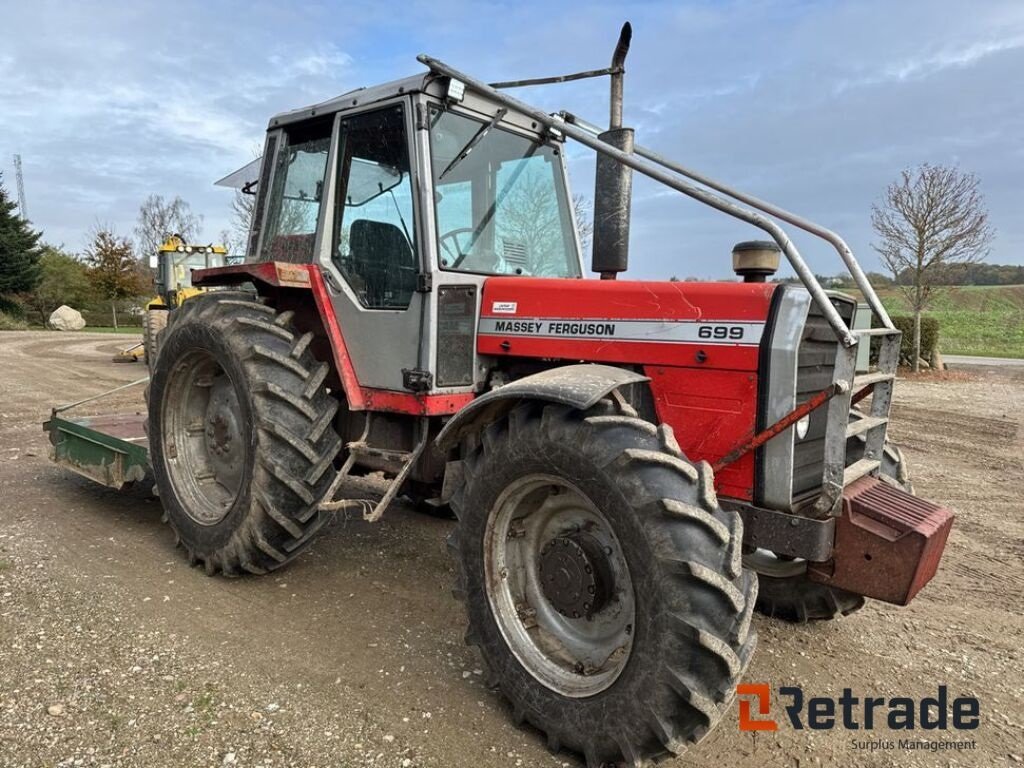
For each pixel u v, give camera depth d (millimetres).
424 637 3205
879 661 3139
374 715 2584
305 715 2562
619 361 2863
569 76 3270
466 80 3006
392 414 3570
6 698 2570
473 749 2428
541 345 3109
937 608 3697
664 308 2768
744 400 2576
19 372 12281
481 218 3500
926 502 2760
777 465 2531
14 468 5867
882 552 2492
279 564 3646
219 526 3643
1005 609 3691
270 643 3076
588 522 2584
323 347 3887
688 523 2166
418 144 3205
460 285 3283
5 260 32938
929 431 8445
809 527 2469
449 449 2938
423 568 4012
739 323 2586
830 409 2432
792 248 2355
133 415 5570
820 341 2631
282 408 3447
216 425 4004
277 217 4094
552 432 2436
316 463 3459
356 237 3586
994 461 6949
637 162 2578
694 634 2084
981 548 4598
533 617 2715
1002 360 18672
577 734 2344
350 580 3812
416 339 3266
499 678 2609
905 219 14617
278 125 4016
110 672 2777
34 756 2279
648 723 2176
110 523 4555
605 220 3152
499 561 2695
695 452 2697
